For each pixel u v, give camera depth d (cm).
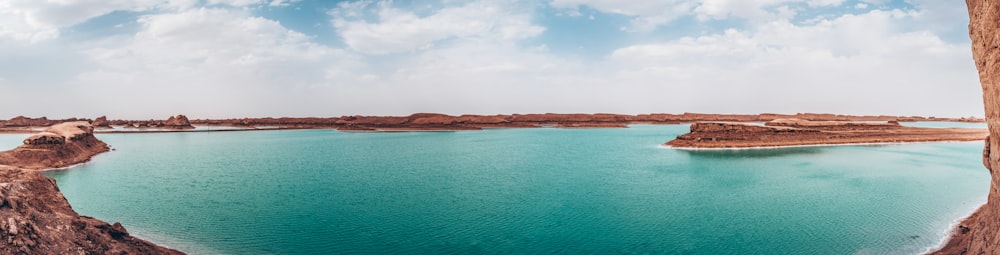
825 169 5441
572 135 14875
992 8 1623
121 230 2200
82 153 7306
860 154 7212
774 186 4269
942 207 3228
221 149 9619
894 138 9612
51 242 1747
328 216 3130
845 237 2569
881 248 2362
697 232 2719
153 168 6088
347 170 5797
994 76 1655
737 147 8375
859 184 4328
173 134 16850
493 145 10419
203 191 4169
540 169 5766
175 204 3547
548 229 2798
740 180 4662
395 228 2831
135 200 3722
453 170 5738
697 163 6219
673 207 3378
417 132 18250
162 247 2367
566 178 4922
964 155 6962
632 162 6456
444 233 2719
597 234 2689
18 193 1911
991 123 1822
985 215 2059
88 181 4869
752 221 2944
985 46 1720
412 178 5009
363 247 2461
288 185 4522
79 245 1838
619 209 3322
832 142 9088
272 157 7712
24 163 5719
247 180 4897
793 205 3403
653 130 18312
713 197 3753
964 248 2166
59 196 2225
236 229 2798
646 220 2998
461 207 3409
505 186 4400
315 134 17038
